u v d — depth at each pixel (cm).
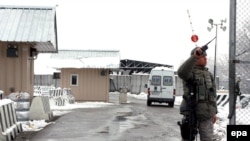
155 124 1541
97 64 3409
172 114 2097
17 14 2019
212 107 584
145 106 2912
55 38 2225
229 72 626
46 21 1983
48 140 1079
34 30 1923
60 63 3425
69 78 3447
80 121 1609
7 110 1107
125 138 1130
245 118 979
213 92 589
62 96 2780
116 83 5400
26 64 1945
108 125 1470
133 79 5347
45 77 5238
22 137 1131
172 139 1118
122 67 5172
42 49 2308
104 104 3080
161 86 3003
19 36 1881
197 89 582
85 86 3450
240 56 631
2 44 1939
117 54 3578
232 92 623
